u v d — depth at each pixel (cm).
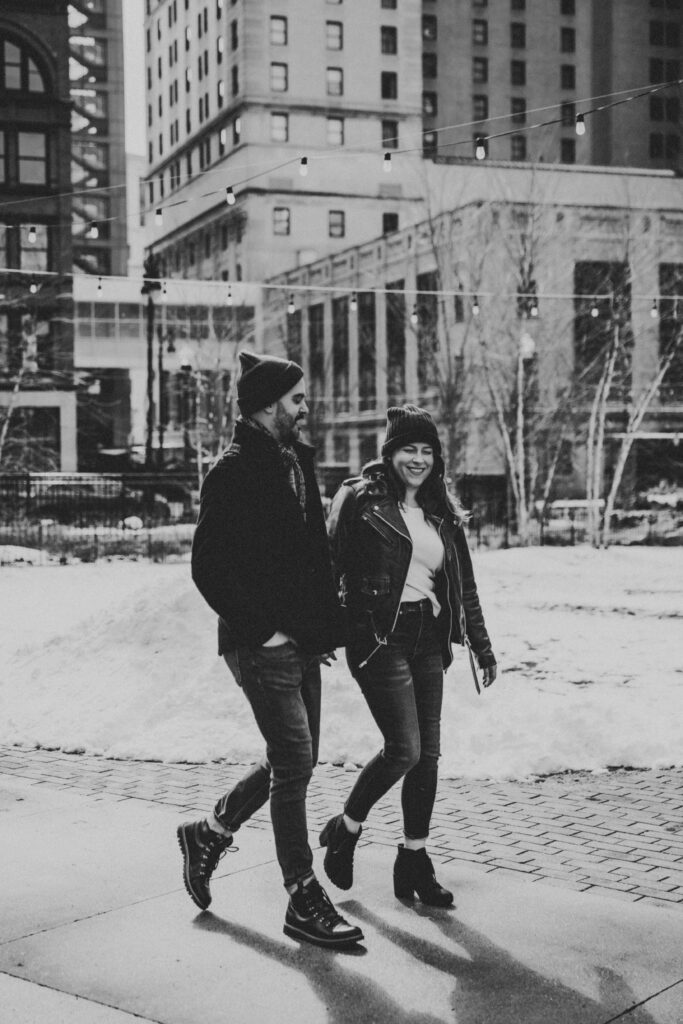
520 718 862
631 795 727
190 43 9694
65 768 793
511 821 668
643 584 2188
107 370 8431
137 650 975
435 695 522
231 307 5672
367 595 505
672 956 457
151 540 3272
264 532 470
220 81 8994
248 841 613
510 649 1349
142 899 523
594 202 5400
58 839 616
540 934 480
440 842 625
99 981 438
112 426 7931
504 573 2334
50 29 5647
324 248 8481
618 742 826
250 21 8406
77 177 9881
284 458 481
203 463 4691
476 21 10044
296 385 486
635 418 3262
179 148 9838
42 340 5588
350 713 852
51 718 903
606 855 605
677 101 10181
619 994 423
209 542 468
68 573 2569
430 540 514
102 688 934
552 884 557
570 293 4203
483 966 448
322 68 8550
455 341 3922
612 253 4394
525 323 3712
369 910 509
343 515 516
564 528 3578
